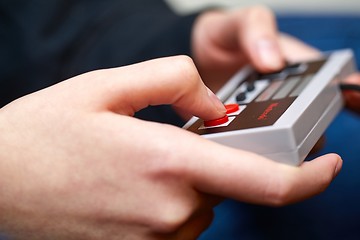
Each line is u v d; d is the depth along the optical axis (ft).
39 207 1.00
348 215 2.18
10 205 1.01
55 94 1.02
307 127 1.09
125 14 2.65
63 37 2.58
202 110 1.06
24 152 0.99
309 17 2.93
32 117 1.01
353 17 2.75
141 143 0.93
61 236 1.03
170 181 0.93
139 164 0.93
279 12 3.26
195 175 0.92
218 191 0.94
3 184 1.00
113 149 0.94
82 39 2.59
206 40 2.18
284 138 0.99
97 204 0.97
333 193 2.22
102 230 1.01
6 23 2.60
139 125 0.96
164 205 0.95
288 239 2.19
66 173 0.97
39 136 0.99
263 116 1.11
